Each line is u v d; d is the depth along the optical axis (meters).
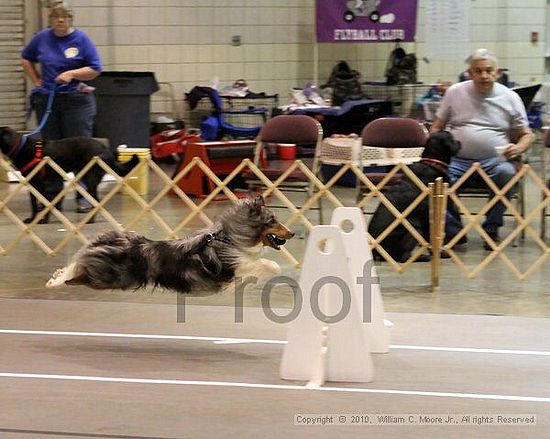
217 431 4.33
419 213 7.80
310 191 8.55
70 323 6.22
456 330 6.06
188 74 14.37
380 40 13.84
